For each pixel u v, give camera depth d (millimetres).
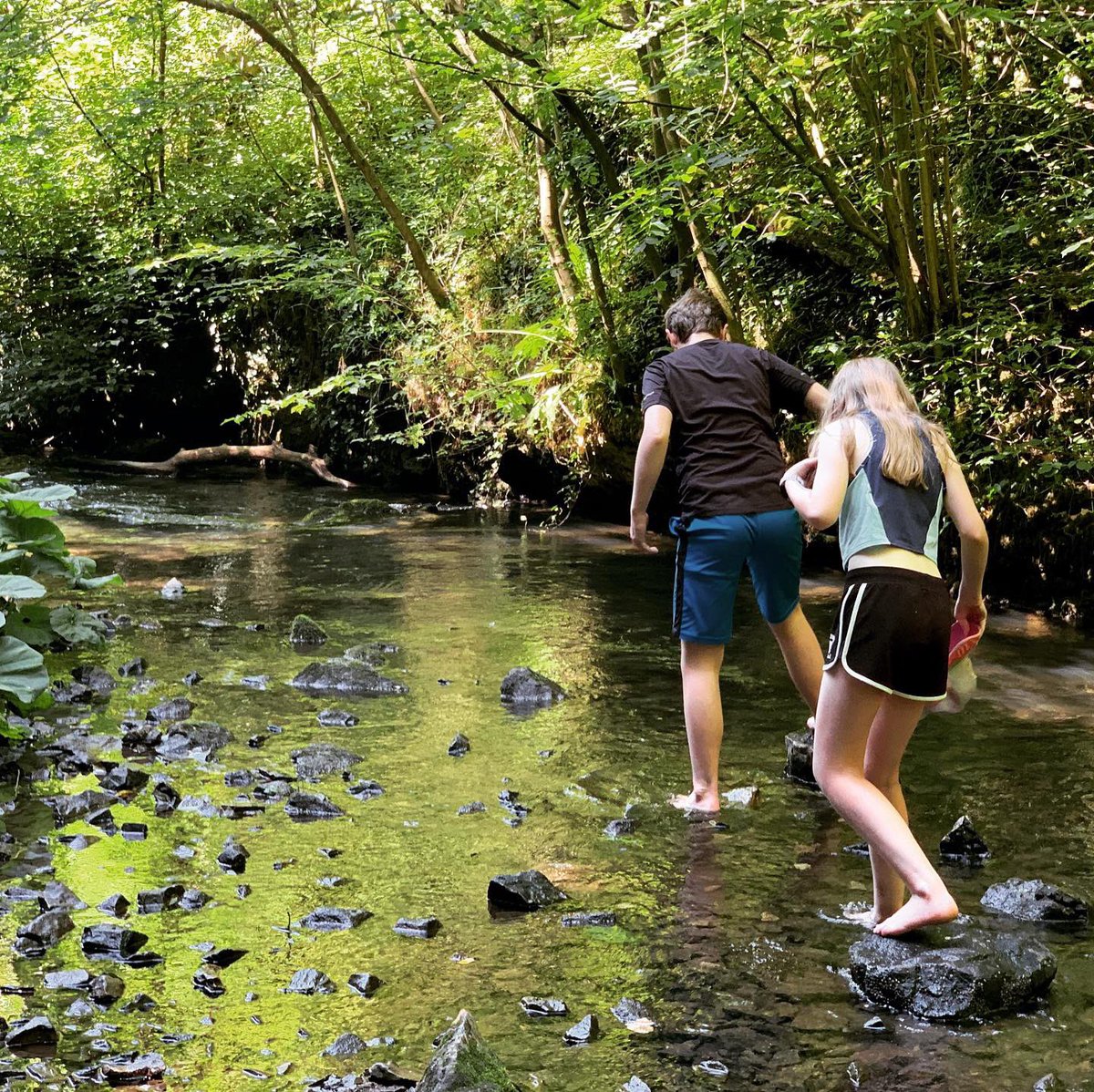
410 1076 2119
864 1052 2248
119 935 2654
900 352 6340
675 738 4289
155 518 10258
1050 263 6445
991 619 6324
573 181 8367
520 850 3279
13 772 3861
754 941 2719
